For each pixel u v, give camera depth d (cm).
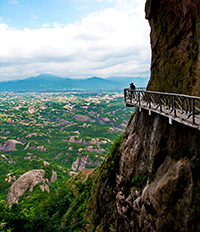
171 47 1312
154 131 1265
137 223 1166
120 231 1334
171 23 1299
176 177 862
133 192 1309
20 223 927
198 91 996
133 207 1222
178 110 923
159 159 1162
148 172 1281
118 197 1466
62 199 3656
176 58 1248
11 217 928
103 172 2102
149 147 1316
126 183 1491
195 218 767
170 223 878
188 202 799
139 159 1434
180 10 1214
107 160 2203
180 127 989
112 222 1502
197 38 1058
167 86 1316
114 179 1772
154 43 1531
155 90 1479
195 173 805
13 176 10306
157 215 957
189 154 892
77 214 2444
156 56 1514
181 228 823
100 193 1909
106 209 1691
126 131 1927
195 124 717
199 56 1022
